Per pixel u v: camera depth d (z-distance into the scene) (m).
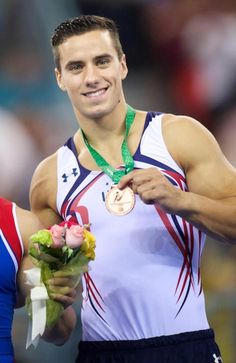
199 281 8.99
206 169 8.80
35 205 9.30
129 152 8.88
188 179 8.89
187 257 8.87
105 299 8.82
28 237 8.06
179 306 8.75
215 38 17.53
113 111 8.92
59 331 9.09
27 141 15.91
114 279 8.77
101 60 8.79
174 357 8.66
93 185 8.89
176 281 8.77
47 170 9.20
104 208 8.80
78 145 9.20
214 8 17.77
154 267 8.74
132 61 17.64
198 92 17.23
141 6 17.64
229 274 13.88
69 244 7.98
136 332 8.75
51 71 16.48
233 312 12.54
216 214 8.45
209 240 14.12
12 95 16.39
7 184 15.49
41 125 16.05
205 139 8.88
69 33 8.86
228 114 17.17
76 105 8.92
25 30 16.69
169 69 17.53
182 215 8.40
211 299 12.56
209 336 8.86
